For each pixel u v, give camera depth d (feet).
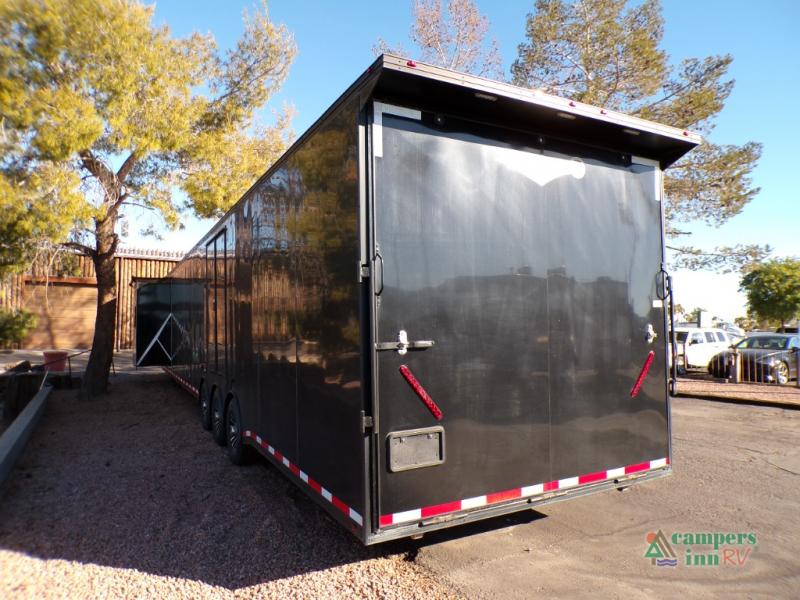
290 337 14.39
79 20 26.18
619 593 11.37
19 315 57.62
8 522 14.96
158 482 18.57
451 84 10.62
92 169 34.35
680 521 15.40
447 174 11.50
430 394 10.96
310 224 13.00
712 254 52.65
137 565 12.43
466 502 11.34
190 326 31.83
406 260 10.84
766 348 50.11
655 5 50.01
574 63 52.65
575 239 13.25
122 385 43.09
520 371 12.16
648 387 14.35
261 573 12.07
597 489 13.28
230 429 21.62
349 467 10.86
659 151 14.66
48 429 27.50
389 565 12.54
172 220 34.63
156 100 31.48
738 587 11.66
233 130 39.11
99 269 37.47
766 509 16.35
